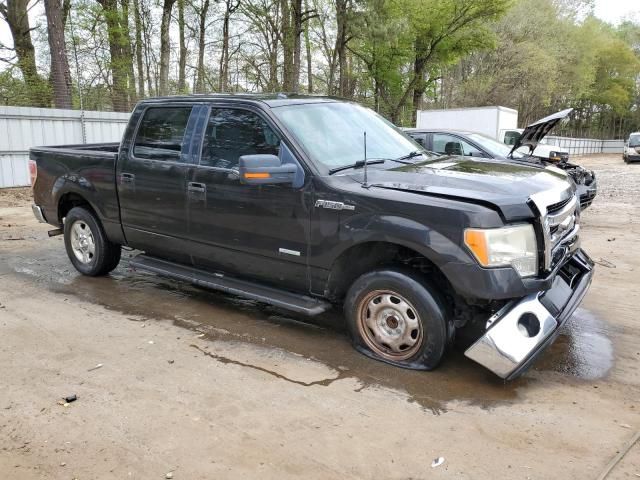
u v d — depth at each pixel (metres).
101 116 15.73
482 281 3.33
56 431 3.06
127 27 25.41
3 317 4.85
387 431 3.05
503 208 3.34
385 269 3.76
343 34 28.47
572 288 4.04
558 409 3.30
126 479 2.65
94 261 5.90
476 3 29.70
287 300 4.22
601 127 75.38
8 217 10.16
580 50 48.69
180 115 4.87
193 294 5.55
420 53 32.06
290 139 4.11
